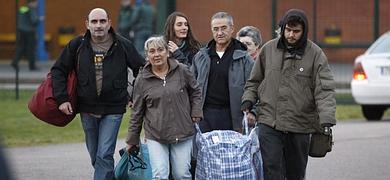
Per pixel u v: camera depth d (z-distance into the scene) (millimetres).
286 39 14461
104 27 15773
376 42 29969
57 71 15906
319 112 14258
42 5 53312
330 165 20328
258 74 14758
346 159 21141
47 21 53562
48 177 18984
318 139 14719
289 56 14453
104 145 16000
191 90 14883
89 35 15914
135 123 14938
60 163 20984
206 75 15250
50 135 26344
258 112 14758
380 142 24031
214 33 15250
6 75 43438
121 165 15961
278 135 14602
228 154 14117
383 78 28859
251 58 15391
